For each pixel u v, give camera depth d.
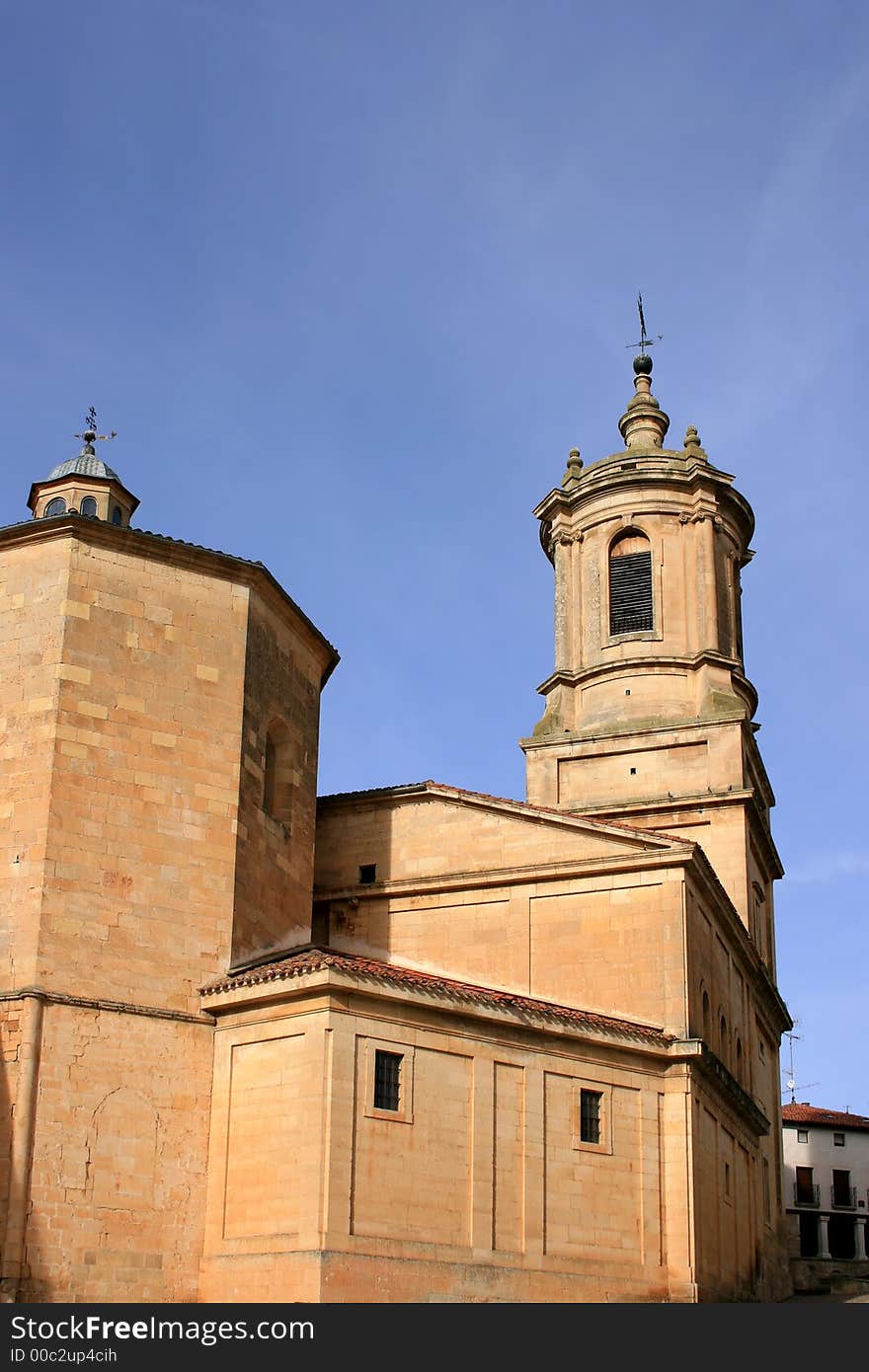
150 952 31.72
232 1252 29.47
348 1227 28.41
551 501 56.81
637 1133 34.25
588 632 54.72
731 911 42.22
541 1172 32.09
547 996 38.03
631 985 37.16
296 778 37.62
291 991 30.08
